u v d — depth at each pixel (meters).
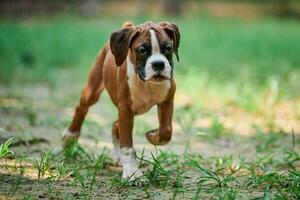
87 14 43.78
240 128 12.03
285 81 17.12
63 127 11.60
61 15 42.22
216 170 8.49
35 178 7.86
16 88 16.45
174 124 12.25
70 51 23.50
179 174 7.97
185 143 10.58
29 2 41.41
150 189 7.52
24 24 34.09
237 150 10.20
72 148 8.87
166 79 7.27
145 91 7.75
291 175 7.87
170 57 7.42
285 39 28.64
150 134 8.26
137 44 7.38
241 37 29.45
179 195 7.29
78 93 15.88
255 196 7.29
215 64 20.86
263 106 13.88
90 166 8.28
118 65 7.61
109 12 47.47
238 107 14.11
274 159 9.33
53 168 8.44
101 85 8.91
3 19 37.56
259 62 21.03
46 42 25.39
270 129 11.61
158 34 7.36
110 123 12.19
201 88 16.22
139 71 7.37
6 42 24.56
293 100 15.05
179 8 45.34
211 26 36.25
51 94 15.53
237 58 22.34
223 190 7.45
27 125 11.66
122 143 7.96
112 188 7.51
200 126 12.02
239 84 16.06
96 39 27.34
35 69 19.45
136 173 7.80
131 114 7.95
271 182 7.79
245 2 52.84
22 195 7.08
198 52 24.03
